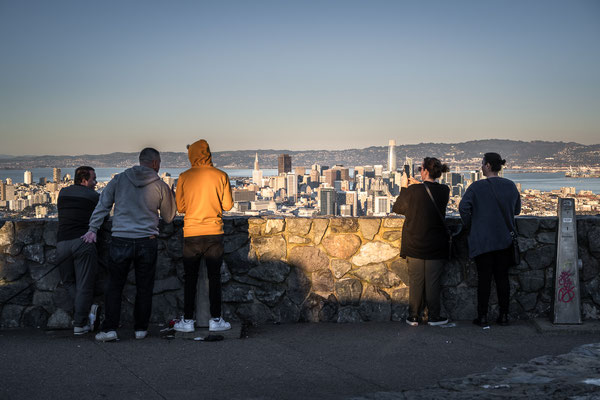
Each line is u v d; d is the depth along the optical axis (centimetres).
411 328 502
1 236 520
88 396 321
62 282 502
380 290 533
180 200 474
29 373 367
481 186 504
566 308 495
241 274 524
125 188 463
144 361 397
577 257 498
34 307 520
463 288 534
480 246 497
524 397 298
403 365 388
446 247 505
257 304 523
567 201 501
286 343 450
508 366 373
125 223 459
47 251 520
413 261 506
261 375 365
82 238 470
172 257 524
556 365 369
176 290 525
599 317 519
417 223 500
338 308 529
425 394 311
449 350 428
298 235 527
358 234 532
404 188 515
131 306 524
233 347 437
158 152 488
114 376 361
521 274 532
